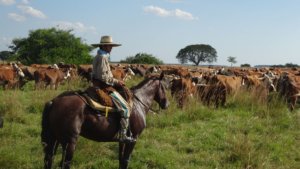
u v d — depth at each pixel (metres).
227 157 8.95
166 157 8.82
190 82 14.98
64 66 30.77
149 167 8.40
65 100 6.42
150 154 9.02
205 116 12.95
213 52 125.12
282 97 15.02
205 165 8.66
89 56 44.50
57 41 42.97
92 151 8.83
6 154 8.02
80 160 8.31
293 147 10.16
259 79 20.39
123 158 7.38
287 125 12.25
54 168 7.93
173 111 12.98
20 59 42.62
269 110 13.65
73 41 43.97
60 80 21.94
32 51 42.72
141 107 7.49
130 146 7.29
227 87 16.31
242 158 8.74
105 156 8.81
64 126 6.23
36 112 12.96
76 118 6.30
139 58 65.69
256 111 14.04
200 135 10.76
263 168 8.38
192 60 124.62
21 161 8.10
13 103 12.55
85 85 22.25
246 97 15.55
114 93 6.79
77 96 6.54
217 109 14.73
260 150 9.27
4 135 9.90
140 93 7.65
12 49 44.03
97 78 6.80
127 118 6.79
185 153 9.44
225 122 12.34
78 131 6.32
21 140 9.75
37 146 9.19
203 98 15.23
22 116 11.82
